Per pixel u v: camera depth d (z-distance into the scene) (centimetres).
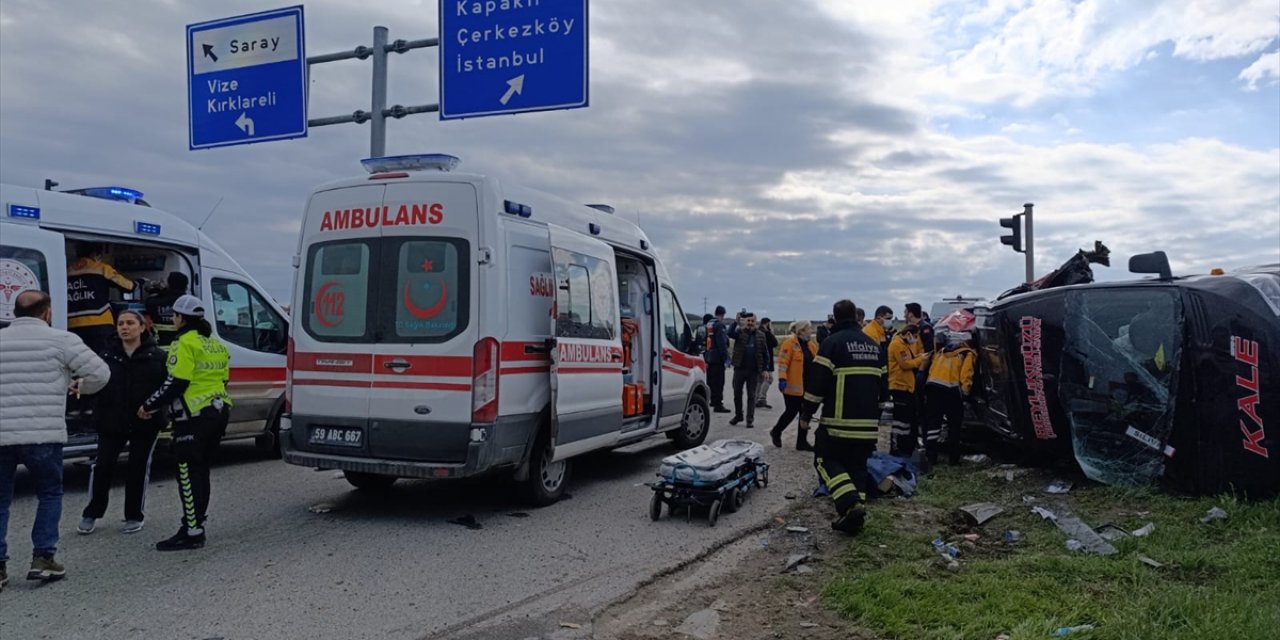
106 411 674
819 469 699
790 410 1120
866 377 693
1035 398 827
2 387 540
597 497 838
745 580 577
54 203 833
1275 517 630
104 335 898
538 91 1151
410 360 715
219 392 657
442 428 701
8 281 774
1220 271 795
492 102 1170
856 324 716
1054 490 779
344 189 764
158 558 614
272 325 1051
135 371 676
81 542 655
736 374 1395
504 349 714
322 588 550
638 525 725
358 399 730
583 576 582
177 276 922
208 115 1333
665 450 1135
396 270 731
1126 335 759
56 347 557
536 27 1152
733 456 791
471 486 880
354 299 744
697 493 729
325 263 762
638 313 1003
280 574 579
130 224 901
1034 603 483
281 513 757
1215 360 690
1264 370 671
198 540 642
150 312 916
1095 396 774
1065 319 812
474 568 598
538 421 764
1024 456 908
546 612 511
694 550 648
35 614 498
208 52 1330
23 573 574
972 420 999
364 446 726
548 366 779
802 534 688
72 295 898
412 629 481
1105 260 1029
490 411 697
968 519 703
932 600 498
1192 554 562
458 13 1183
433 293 716
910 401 973
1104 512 697
